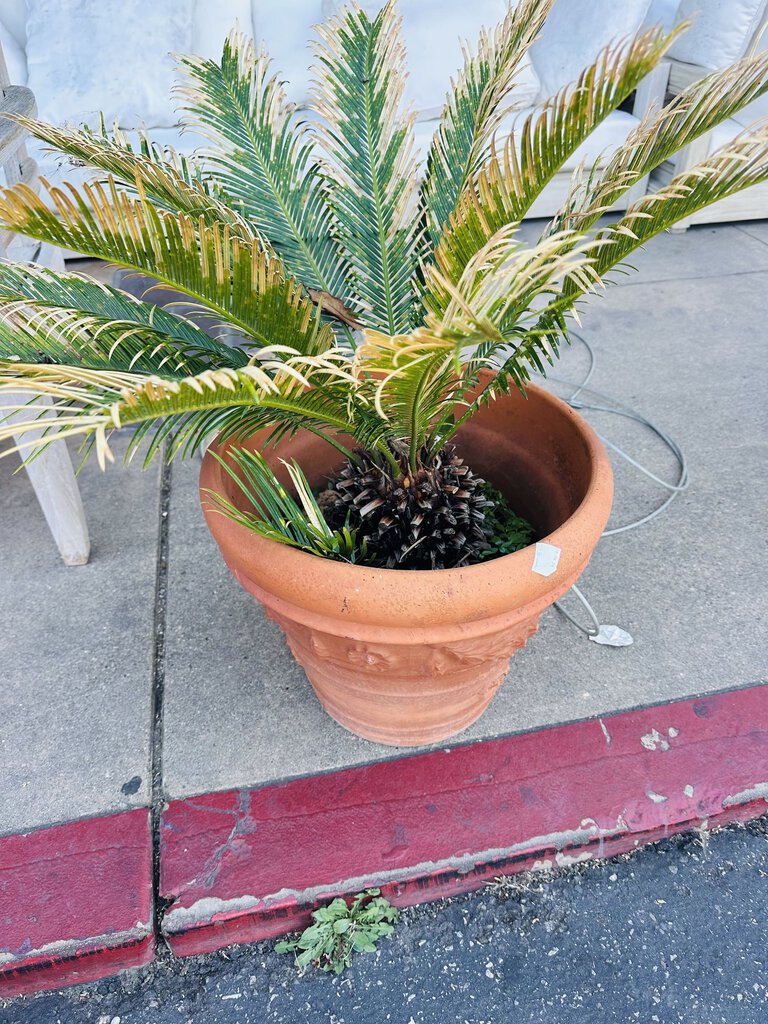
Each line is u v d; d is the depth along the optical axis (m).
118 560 1.90
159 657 1.65
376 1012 1.18
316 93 1.26
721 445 2.27
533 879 1.33
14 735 1.48
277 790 1.38
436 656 1.12
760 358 2.68
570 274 0.89
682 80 3.23
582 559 1.11
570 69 3.25
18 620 1.73
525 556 1.05
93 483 2.16
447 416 1.30
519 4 1.08
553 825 1.33
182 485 2.16
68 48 2.94
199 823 1.33
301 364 0.94
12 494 2.12
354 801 1.36
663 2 3.70
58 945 1.18
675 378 2.59
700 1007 1.17
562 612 1.75
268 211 1.32
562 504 1.35
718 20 3.10
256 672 1.61
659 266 3.38
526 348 1.08
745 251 3.49
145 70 2.97
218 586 1.82
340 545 1.25
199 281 0.96
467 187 1.09
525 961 1.23
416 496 1.25
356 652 1.13
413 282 1.29
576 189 1.10
